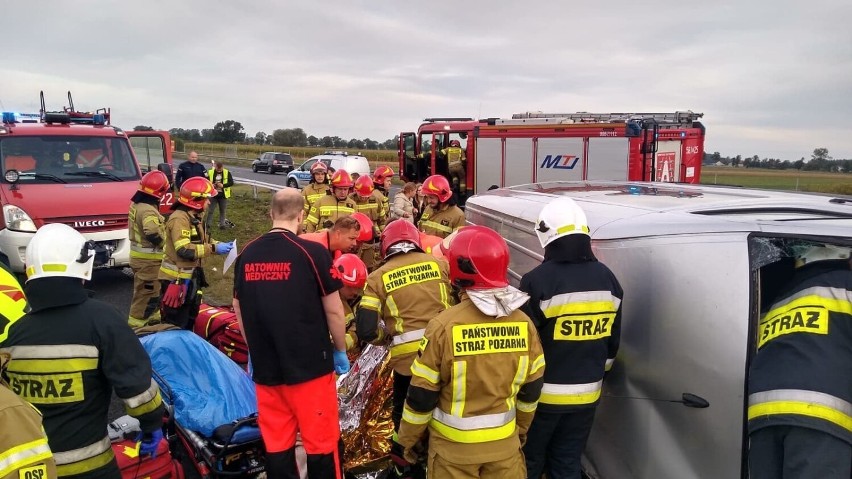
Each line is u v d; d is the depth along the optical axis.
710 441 2.41
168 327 4.45
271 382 3.08
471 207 5.47
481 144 16.91
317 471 3.15
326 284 3.12
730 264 2.42
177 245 5.38
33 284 2.46
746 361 2.29
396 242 3.50
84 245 2.55
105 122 10.45
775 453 2.05
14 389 2.47
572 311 2.77
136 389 2.54
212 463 3.41
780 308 2.22
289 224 3.24
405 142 20.64
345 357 3.40
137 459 3.17
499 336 2.51
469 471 2.51
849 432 1.89
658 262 2.68
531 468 3.00
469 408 2.50
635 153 13.71
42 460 1.96
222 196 13.85
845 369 1.97
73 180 8.78
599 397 2.89
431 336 2.50
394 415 3.49
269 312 3.01
